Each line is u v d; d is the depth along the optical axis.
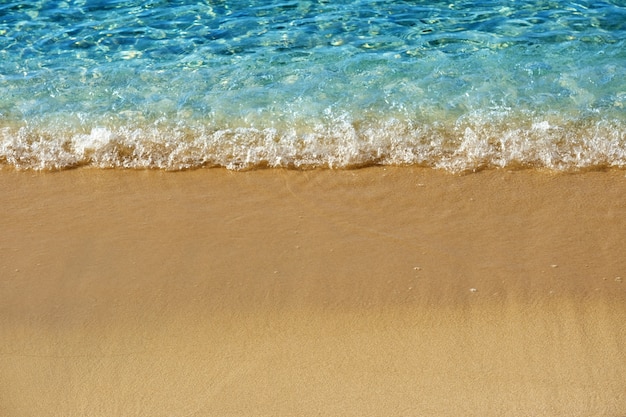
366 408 3.83
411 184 5.68
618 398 3.85
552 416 3.76
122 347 4.24
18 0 8.79
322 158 5.97
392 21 8.13
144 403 3.90
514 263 4.85
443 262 4.87
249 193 5.63
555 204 5.44
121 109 6.57
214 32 8.02
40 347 4.25
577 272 4.75
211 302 4.55
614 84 6.73
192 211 5.44
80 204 5.54
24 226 5.30
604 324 4.32
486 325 4.33
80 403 3.92
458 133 6.16
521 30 7.81
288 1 8.66
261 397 3.91
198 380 4.02
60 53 7.63
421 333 4.29
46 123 6.40
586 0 8.43
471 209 5.40
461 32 7.83
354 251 4.99
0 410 3.88
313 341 4.25
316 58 7.39
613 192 5.55
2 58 7.53
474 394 3.89
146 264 4.90
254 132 6.23
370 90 6.75
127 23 8.26
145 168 5.93
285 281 4.71
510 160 5.90
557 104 6.46
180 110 6.54
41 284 4.74
